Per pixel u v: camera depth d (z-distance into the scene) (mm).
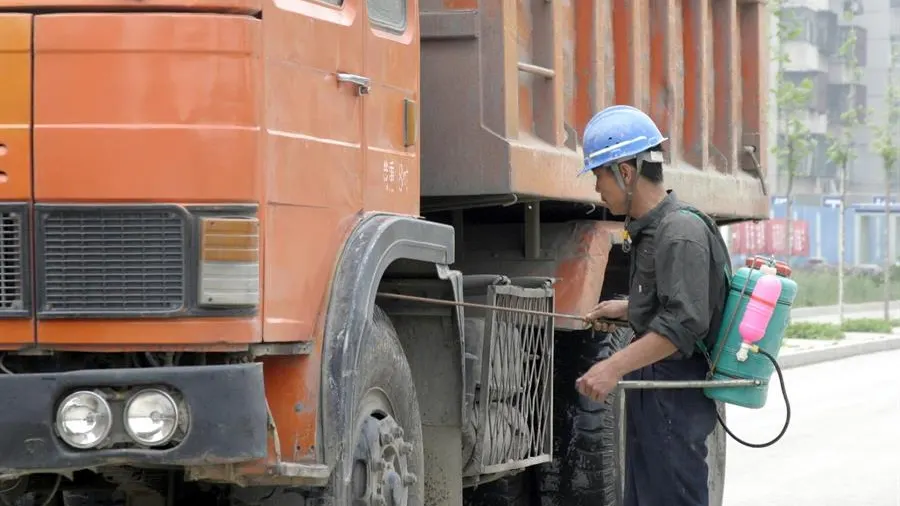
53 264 11000
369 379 12953
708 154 24234
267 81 11445
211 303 10984
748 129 26094
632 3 21016
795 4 132000
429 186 16828
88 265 10992
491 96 16688
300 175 11961
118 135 10992
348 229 12875
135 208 10984
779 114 82000
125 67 11000
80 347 11016
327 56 12562
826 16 137250
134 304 10992
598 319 15383
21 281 11016
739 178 25562
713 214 24703
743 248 78125
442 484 15062
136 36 11023
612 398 19484
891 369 51812
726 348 13234
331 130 12617
